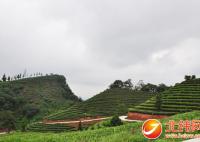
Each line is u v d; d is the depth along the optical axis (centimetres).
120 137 3625
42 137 3781
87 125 11988
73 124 12781
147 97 17212
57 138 3856
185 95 10962
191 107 9556
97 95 18175
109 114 14138
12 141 3641
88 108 16000
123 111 14388
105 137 3862
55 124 13538
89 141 3869
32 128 13888
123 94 17738
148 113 9938
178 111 9525
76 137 4144
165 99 10838
